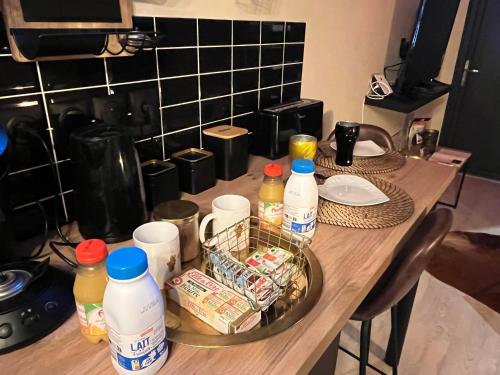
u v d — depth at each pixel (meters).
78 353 0.57
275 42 1.47
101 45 0.85
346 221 0.95
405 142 2.76
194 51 1.15
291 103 1.54
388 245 0.87
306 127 1.51
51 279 0.66
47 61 0.82
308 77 1.74
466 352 1.62
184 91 1.16
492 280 2.09
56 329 0.61
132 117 1.03
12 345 0.56
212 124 1.29
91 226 0.83
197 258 0.81
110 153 0.77
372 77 2.41
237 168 1.21
